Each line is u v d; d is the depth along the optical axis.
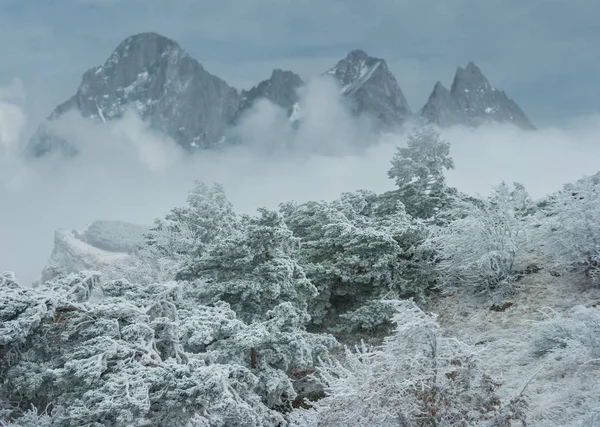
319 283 22.39
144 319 14.23
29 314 13.05
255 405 13.83
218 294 19.05
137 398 11.45
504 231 20.64
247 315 18.92
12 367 13.50
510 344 16.89
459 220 21.08
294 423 14.56
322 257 23.78
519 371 15.08
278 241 19.22
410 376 11.61
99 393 11.34
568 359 13.77
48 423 12.55
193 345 15.64
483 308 20.19
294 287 19.52
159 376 11.96
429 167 27.95
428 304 22.03
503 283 20.25
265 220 19.23
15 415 14.16
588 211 18.38
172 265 26.17
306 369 18.64
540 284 19.94
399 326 11.87
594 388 12.60
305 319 20.66
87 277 15.11
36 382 13.06
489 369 15.40
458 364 11.47
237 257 19.48
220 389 11.73
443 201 26.86
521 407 11.51
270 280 18.88
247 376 13.48
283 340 16.44
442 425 11.30
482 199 21.27
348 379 12.27
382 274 21.88
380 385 11.58
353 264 21.92
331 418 11.98
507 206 20.84
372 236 21.77
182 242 27.17
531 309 18.70
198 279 20.06
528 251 22.58
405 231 22.59
